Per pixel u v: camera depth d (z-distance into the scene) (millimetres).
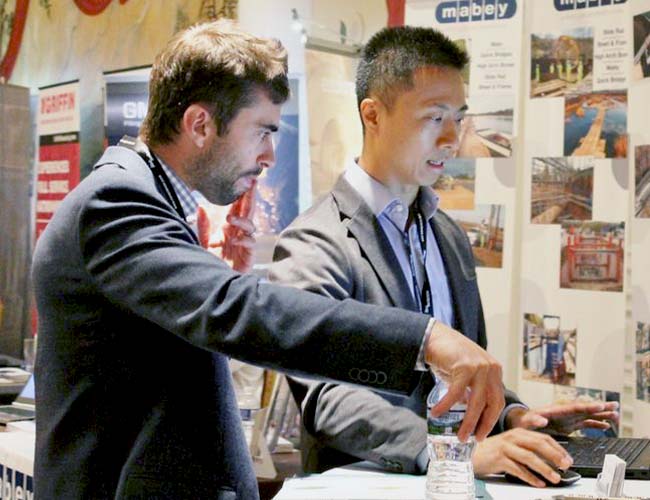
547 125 3207
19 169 5191
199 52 1446
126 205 1319
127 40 4863
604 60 3084
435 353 1180
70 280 1347
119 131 3791
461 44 3289
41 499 1396
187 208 1492
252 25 3883
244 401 2809
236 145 1462
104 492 1357
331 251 1967
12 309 5172
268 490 2773
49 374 1394
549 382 3199
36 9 5582
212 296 1219
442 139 2051
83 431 1362
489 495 1567
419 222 2160
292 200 3447
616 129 3061
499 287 3256
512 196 3236
